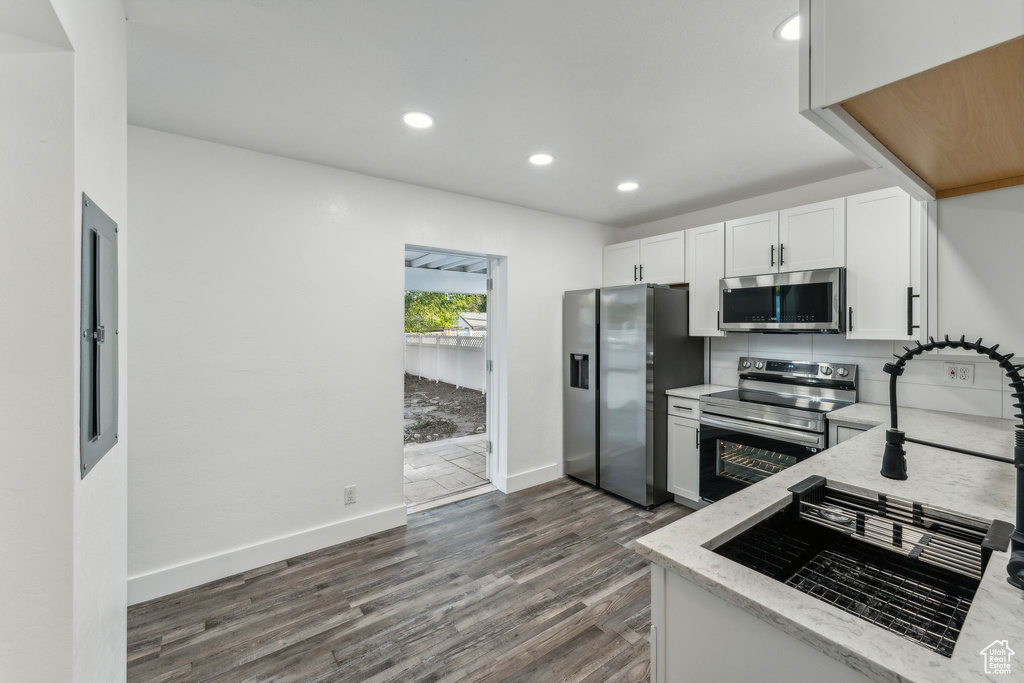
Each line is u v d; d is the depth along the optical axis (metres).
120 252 1.31
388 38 1.52
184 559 2.29
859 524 1.14
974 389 2.39
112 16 1.22
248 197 2.44
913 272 2.34
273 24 1.45
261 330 2.49
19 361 0.84
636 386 3.33
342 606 2.14
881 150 1.00
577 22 1.45
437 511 3.25
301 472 2.63
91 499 1.00
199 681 1.69
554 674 1.73
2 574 0.84
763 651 0.78
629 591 2.27
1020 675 0.58
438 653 1.84
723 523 1.03
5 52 0.84
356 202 2.80
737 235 3.13
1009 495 1.18
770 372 3.20
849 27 0.71
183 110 2.01
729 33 1.50
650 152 2.49
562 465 3.99
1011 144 0.99
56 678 0.86
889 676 0.60
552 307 3.86
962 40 0.60
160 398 2.22
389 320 2.94
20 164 0.85
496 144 2.38
